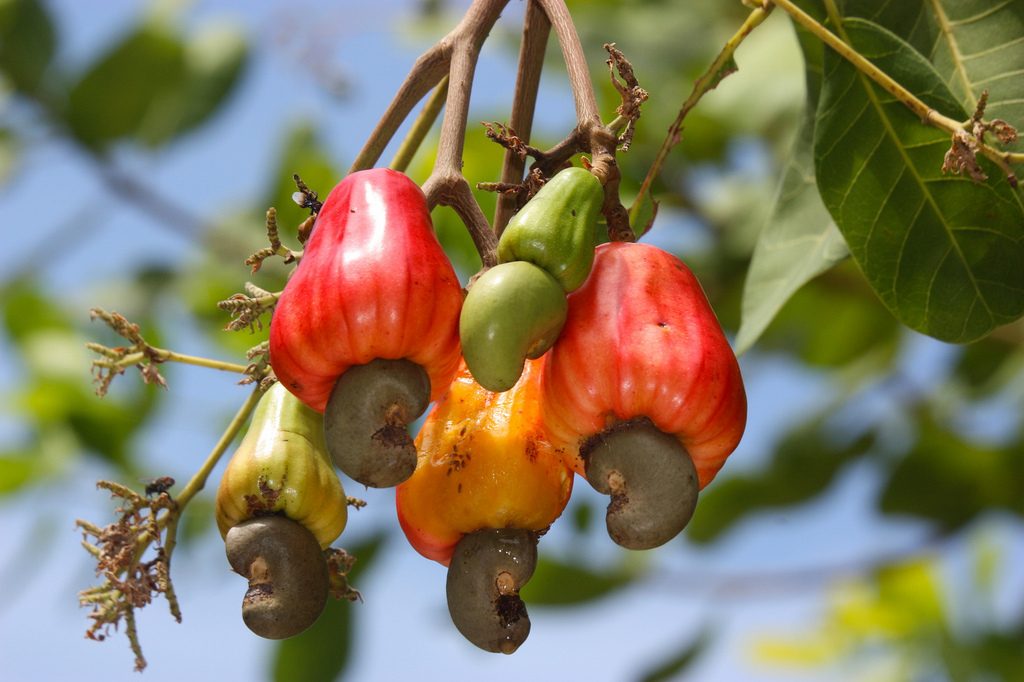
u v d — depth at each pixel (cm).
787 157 115
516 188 98
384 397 95
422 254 96
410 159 107
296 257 100
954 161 102
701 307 98
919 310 106
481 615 98
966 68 108
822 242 113
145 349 103
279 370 96
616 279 97
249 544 98
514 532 99
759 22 106
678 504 96
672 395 96
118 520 103
